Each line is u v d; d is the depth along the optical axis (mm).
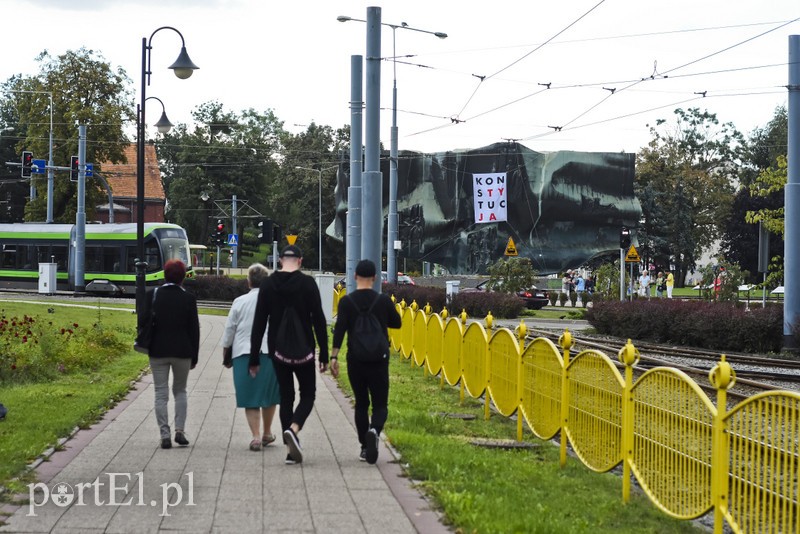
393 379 18016
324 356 9688
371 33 21484
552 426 10523
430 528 7051
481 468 9461
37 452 9492
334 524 7133
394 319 9945
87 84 66812
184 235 51156
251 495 8055
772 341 26625
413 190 58938
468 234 58125
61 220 67250
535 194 57594
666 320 29359
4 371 15719
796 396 5789
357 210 25109
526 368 11547
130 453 9859
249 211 104000
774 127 100375
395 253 42469
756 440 6258
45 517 7172
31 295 48406
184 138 105500
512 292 44438
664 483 7633
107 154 67375
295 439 9266
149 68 26109
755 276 85000
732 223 85625
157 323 10242
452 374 16031
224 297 50094
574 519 7535
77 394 14047
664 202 90438
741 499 6426
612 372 8742
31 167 48438
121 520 7133
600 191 58094
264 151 107438
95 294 51531
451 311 41438
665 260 88125
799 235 25938
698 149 97688
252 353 9656
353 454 9992
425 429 12109
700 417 7027
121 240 50875
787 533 5879
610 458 8828
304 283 9625
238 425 11773
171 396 14367
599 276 47844
